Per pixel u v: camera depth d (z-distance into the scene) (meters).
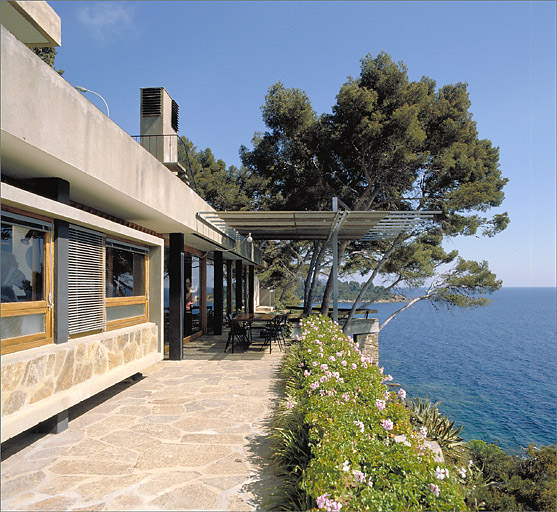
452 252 19.53
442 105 15.48
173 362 8.98
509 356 40.72
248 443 4.36
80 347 4.77
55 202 4.20
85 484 3.43
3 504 3.09
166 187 7.34
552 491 6.46
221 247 12.73
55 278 4.48
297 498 3.04
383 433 3.13
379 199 17.80
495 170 17.39
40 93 3.76
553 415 20.84
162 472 3.67
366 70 15.30
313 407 3.78
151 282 7.52
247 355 9.90
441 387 25.42
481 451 8.29
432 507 2.21
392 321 86.69
